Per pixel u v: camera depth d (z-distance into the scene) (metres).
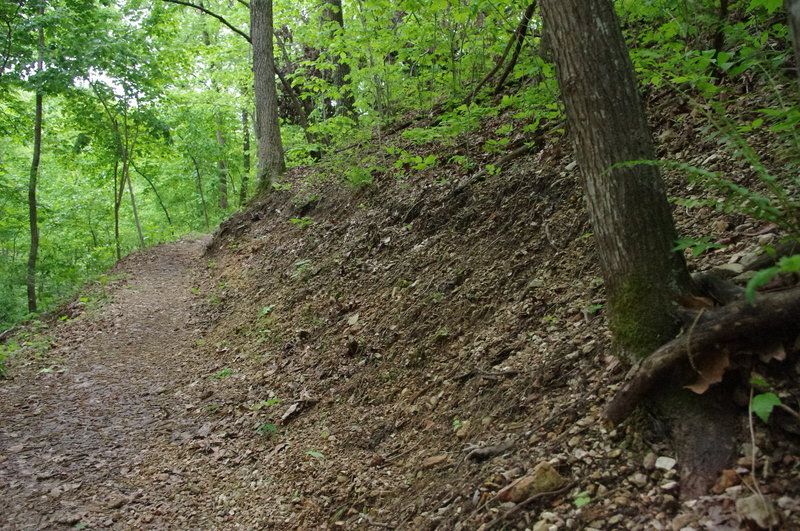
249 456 4.56
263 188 13.58
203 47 16.81
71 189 18.77
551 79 5.48
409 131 6.25
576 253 4.29
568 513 2.29
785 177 3.26
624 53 2.58
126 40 13.26
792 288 2.20
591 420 2.73
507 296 4.50
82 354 8.38
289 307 7.47
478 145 7.11
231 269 11.30
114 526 3.79
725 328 2.25
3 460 4.93
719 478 2.08
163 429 5.51
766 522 1.81
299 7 14.38
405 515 2.99
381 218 7.70
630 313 2.65
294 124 16.83
